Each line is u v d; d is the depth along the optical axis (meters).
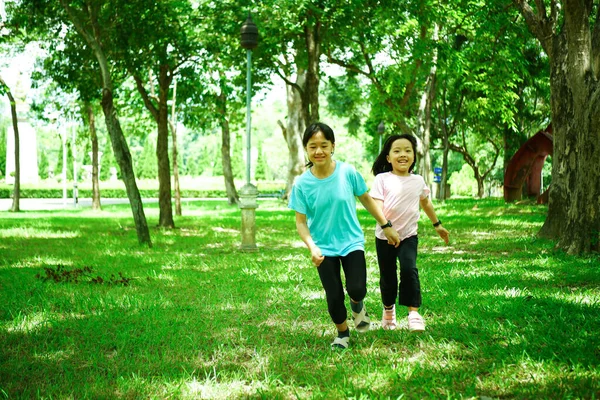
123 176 12.64
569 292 6.36
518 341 4.39
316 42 17.62
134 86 23.34
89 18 12.93
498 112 31.23
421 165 28.75
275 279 7.86
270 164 84.88
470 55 24.55
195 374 3.93
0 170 68.25
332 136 4.30
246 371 3.94
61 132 31.25
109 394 3.47
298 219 4.40
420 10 19.05
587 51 9.31
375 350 4.38
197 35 16.56
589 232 9.30
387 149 4.97
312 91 17.70
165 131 17.72
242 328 5.15
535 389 3.33
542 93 29.61
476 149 47.16
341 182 4.34
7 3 14.95
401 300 4.80
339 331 4.48
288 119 31.47
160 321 5.37
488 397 3.28
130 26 14.71
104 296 6.57
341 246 4.34
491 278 7.37
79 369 4.04
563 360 3.86
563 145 11.34
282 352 4.36
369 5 17.33
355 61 28.14
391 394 3.40
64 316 5.66
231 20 16.41
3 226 18.03
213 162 91.94
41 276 8.02
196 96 18.70
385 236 4.65
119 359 4.23
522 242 11.59
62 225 18.50
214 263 9.71
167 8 15.12
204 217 22.97
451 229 15.19
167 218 17.83
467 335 4.62
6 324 5.27
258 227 17.47
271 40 17.59
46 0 14.09
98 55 12.36
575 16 9.13
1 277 8.03
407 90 28.17
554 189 11.62
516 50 20.55
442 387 3.48
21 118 59.38
